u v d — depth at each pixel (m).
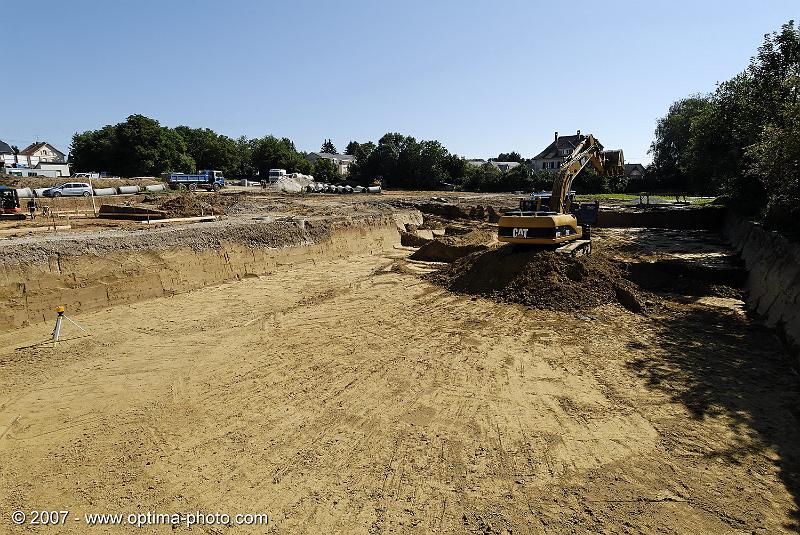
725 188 20.58
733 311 11.49
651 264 14.34
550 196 15.33
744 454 5.98
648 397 7.45
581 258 13.50
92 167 57.88
